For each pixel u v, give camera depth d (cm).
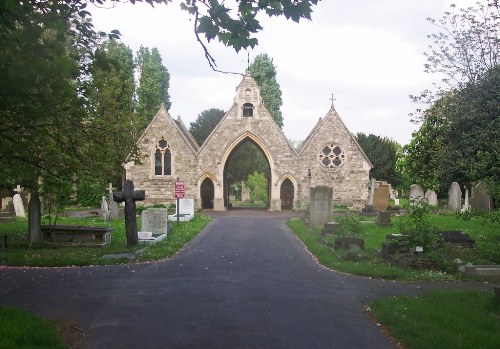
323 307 932
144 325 807
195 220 2958
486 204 2722
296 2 647
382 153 5853
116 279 1183
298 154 4134
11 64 677
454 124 1819
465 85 1834
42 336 689
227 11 670
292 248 1784
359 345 722
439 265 1346
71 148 1302
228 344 718
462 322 802
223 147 4141
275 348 704
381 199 3528
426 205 1772
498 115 1694
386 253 1475
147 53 6419
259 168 6600
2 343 635
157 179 4156
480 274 1272
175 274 1254
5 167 1368
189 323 819
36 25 746
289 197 4175
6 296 1004
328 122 4162
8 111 899
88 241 1820
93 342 724
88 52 1019
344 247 1641
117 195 1733
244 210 4228
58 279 1180
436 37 1928
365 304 962
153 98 6181
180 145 4156
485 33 1781
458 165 1784
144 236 1897
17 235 2011
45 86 830
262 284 1138
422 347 690
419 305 910
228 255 1594
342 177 4144
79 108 984
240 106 4138
